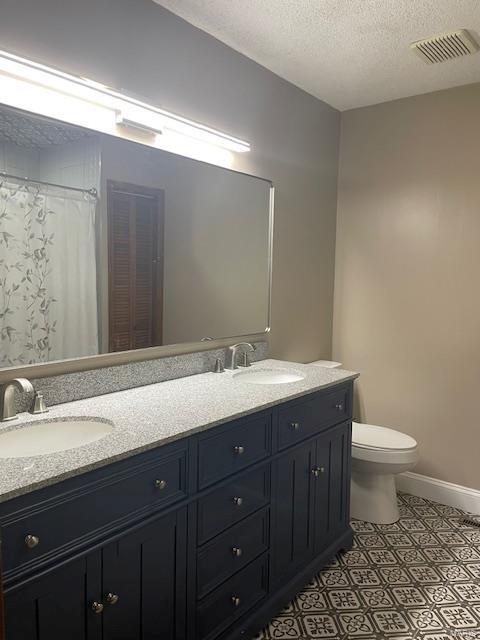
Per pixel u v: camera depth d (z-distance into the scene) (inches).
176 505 60.1
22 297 65.9
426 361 122.6
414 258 122.6
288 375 101.6
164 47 82.7
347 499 100.6
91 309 74.7
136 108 75.6
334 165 131.2
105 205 75.6
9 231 64.1
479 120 111.4
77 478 48.6
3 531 43.0
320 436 89.5
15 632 44.2
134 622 55.8
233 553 70.2
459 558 97.3
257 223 106.7
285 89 111.3
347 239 132.9
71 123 70.2
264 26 87.7
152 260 83.7
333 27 87.7
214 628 67.9
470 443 117.6
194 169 90.3
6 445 59.9
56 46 67.4
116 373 78.5
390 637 75.9
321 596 85.7
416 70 105.2
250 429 72.0
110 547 52.4
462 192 114.6
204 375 93.1
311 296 126.6
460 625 78.5
